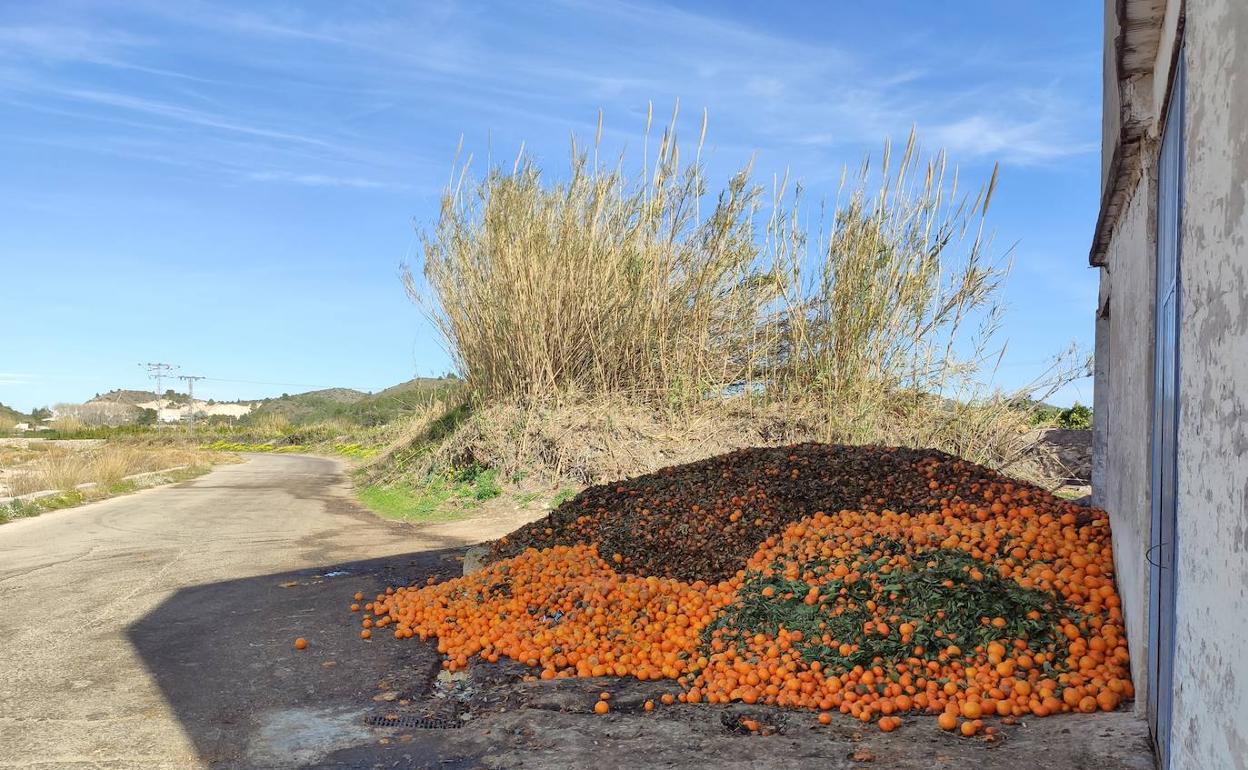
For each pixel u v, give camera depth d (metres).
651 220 16.02
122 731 4.40
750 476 8.33
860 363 14.12
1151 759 3.41
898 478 7.80
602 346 16.20
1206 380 2.22
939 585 5.20
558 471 14.65
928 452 8.46
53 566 9.41
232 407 115.94
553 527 8.64
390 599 7.19
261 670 5.51
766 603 5.63
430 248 18.25
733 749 3.95
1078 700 4.12
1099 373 7.62
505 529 12.41
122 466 22.61
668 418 15.40
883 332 14.01
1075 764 3.46
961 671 4.57
